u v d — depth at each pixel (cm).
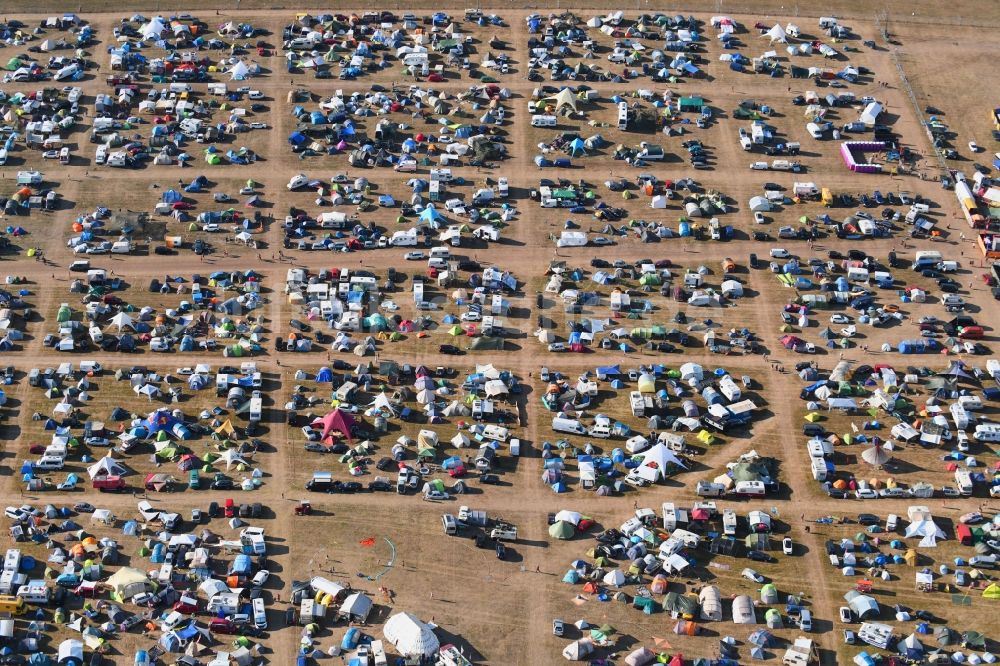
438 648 19375
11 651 19388
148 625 19700
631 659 19325
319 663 19275
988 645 19662
